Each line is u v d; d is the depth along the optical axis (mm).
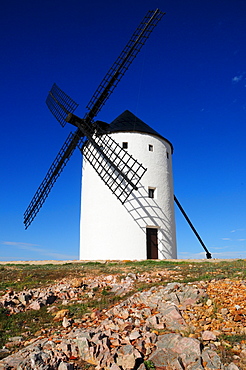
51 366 5992
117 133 26109
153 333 7043
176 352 6402
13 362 6164
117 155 23281
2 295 11117
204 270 13500
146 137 26672
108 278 13039
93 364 6160
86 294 10969
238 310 7840
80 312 9219
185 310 8195
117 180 24656
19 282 13617
